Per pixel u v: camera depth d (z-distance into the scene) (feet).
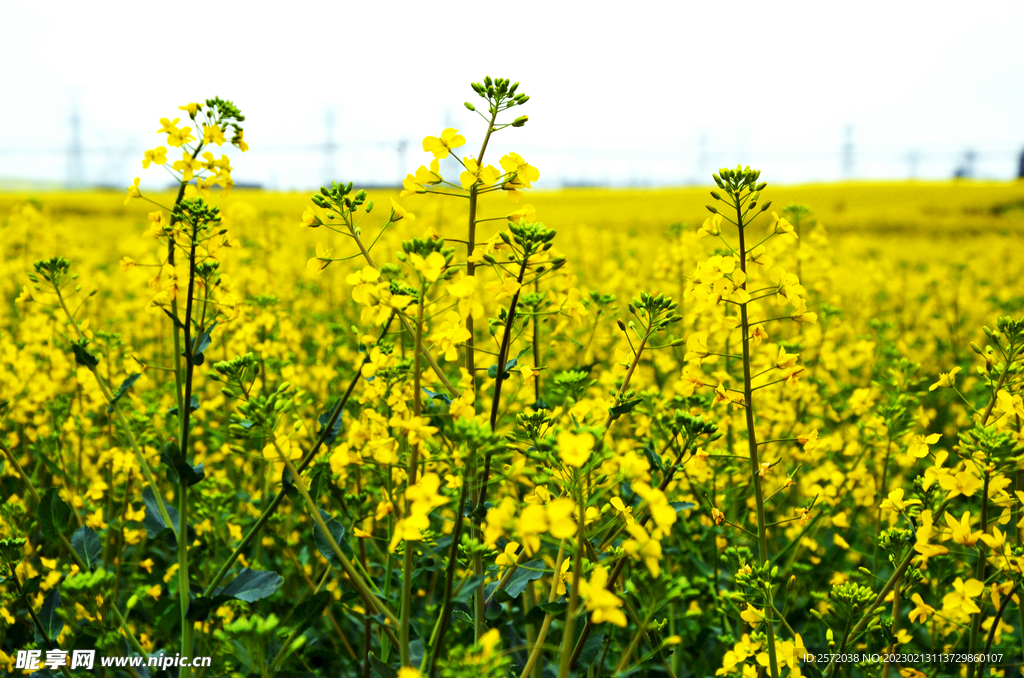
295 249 35.19
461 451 5.71
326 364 18.88
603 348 17.34
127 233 58.34
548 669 7.87
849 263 37.86
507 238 6.89
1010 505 7.57
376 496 9.71
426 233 6.85
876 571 11.03
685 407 9.95
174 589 9.82
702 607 11.17
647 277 33.22
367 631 10.00
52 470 12.08
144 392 15.56
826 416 15.05
